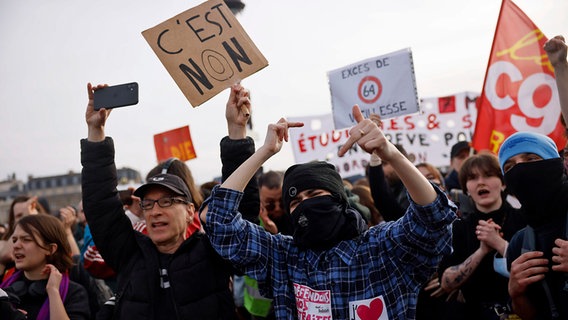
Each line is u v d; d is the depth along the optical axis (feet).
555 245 9.75
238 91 10.15
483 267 12.39
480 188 13.08
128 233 10.62
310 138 26.71
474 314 12.57
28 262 12.72
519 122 15.31
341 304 8.27
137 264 10.30
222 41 10.51
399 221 8.48
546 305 9.98
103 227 10.41
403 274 8.45
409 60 17.15
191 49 10.55
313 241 8.53
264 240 9.10
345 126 17.85
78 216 25.00
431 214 7.96
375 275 8.36
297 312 8.64
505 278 12.12
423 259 8.31
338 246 8.55
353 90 17.76
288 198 8.89
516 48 15.46
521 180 9.86
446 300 12.94
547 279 9.83
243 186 8.98
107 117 10.71
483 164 13.10
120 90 10.23
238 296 17.87
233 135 10.16
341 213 8.65
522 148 10.05
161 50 10.61
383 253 8.43
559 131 14.73
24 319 10.84
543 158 9.90
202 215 9.30
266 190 15.71
